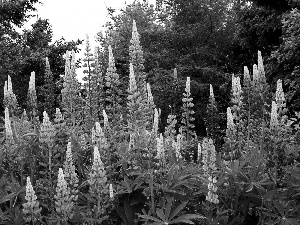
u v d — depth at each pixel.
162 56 29.23
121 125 7.85
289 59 21.94
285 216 5.70
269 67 24.12
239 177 5.91
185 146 9.16
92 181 5.13
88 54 9.12
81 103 9.31
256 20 27.56
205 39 31.33
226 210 5.57
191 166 6.54
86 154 6.56
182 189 5.63
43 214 5.90
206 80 29.36
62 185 5.02
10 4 30.11
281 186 6.16
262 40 27.81
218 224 5.60
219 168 6.27
